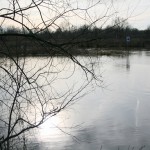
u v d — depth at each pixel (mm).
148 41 78250
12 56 3336
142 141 11070
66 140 10414
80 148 10109
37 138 9234
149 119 13773
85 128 11898
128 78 26844
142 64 39875
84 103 15906
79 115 13594
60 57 3471
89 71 3293
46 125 9367
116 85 22578
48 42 3115
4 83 3627
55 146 9906
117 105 16438
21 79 3639
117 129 12250
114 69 33781
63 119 11312
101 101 16969
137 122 13273
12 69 3568
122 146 10586
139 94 19641
